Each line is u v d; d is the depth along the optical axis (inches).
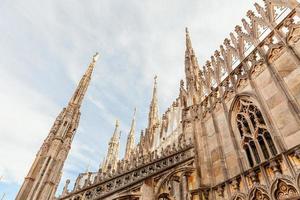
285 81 458.0
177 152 632.4
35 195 466.0
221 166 542.0
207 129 660.7
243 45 644.7
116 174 545.0
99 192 506.3
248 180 452.4
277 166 400.5
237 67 627.5
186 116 789.9
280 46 499.8
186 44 1057.5
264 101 490.3
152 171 567.2
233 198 463.8
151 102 1598.2
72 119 673.6
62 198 489.7
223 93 645.9
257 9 619.2
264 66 526.3
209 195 522.6
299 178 355.6
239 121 561.6
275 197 380.5
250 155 497.4
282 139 418.3
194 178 583.8
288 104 428.1
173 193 672.4
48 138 594.9
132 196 500.1
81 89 789.2
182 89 914.1
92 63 932.6
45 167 520.1
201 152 620.4
